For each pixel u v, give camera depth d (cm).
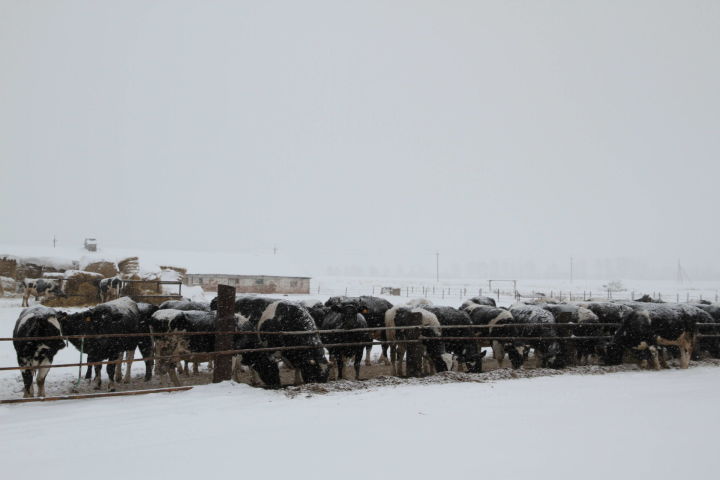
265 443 677
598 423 780
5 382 1139
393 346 1305
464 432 729
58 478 562
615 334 1370
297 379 1156
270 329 1150
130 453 640
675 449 669
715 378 1172
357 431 730
